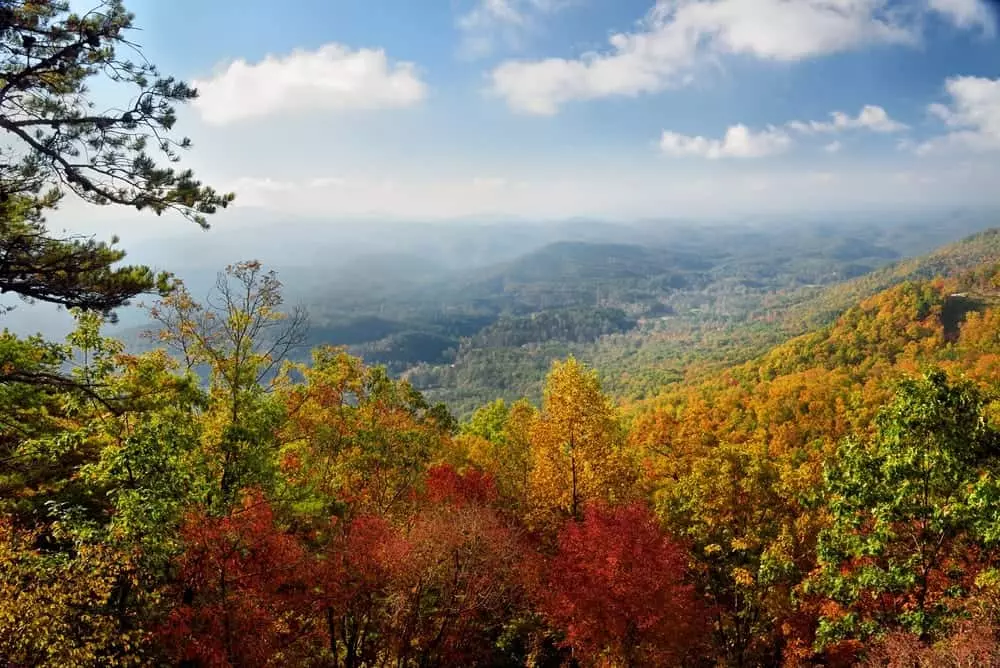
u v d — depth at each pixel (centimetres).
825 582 1481
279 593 1498
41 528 1183
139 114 1118
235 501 1575
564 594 1736
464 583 1817
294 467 2116
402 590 1727
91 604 1081
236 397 1697
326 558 1603
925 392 1314
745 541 1998
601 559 1738
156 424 1395
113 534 1171
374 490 2342
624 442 3850
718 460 2197
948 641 1080
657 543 1798
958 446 1272
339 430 2323
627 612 1633
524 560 2012
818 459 2230
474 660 2044
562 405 2542
